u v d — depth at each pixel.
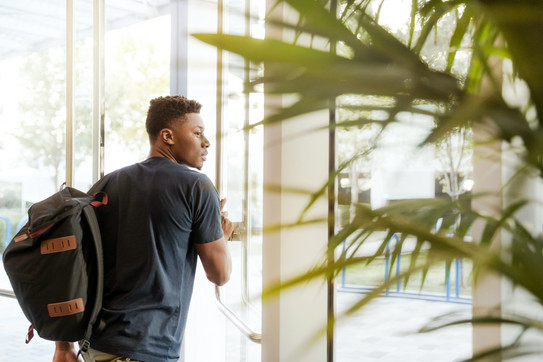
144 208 1.83
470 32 0.68
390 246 0.53
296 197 1.84
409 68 0.49
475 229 0.92
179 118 2.02
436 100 0.50
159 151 2.03
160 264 1.81
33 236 1.78
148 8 3.12
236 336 2.98
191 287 1.92
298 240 1.84
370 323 1.74
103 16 3.35
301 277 0.53
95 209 1.90
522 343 0.52
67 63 3.47
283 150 1.82
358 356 1.85
